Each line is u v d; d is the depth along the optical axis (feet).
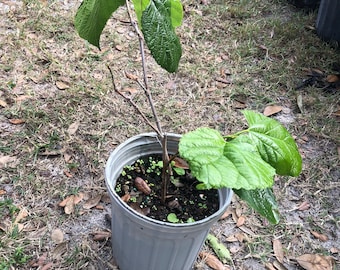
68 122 6.51
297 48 8.35
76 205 5.51
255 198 3.72
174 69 3.32
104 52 7.80
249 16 9.14
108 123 6.61
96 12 3.50
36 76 7.18
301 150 6.59
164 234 3.93
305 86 7.66
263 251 5.32
